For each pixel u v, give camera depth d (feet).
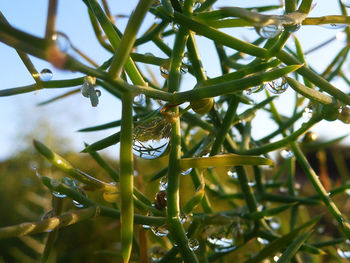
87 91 0.21
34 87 0.20
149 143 0.20
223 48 0.26
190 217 0.24
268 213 0.25
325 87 0.19
